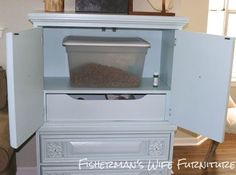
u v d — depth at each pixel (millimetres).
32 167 2002
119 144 1593
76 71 1580
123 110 1565
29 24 1811
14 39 1148
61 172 1604
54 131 1532
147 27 1479
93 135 1570
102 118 1562
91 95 1674
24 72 1257
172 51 1541
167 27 1480
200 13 2338
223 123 1324
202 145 2703
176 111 1531
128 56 1587
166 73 1674
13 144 1242
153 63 1843
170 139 1618
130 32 1785
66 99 1523
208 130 1390
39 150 1558
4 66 1847
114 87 1592
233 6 3096
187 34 1401
